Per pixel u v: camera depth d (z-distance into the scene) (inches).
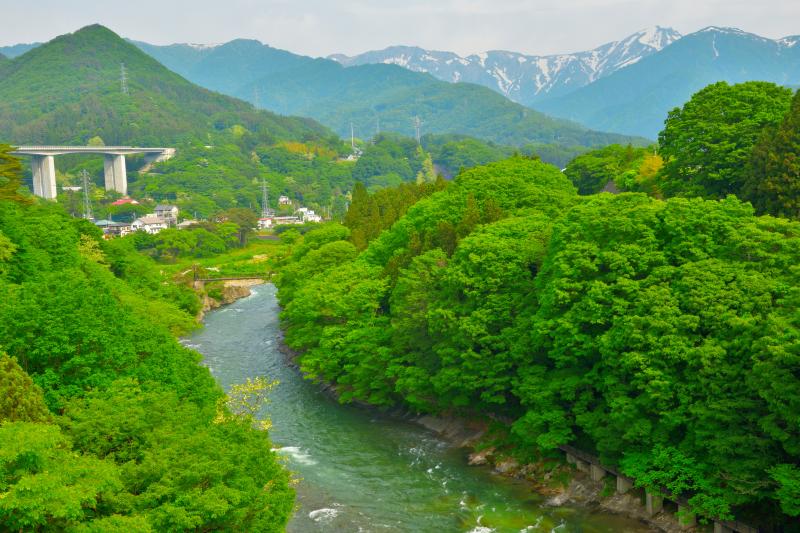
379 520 2057.1
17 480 1008.2
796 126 2509.8
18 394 1293.1
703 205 2124.8
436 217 3548.2
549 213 3282.5
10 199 3302.2
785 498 1562.5
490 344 2449.6
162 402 1546.5
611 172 5103.3
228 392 3319.4
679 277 1994.3
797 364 1596.9
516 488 2240.4
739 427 1706.4
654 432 1894.7
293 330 4018.2
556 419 2183.8
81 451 1336.1
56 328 1657.2
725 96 3004.4
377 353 2974.9
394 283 3257.9
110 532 1058.7
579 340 2082.9
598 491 2110.0
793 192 2448.3
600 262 2145.7
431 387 2726.4
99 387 1608.0
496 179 3607.3
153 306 3494.1
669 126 3184.1
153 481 1288.1
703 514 1803.6
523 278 2532.0
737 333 1802.4
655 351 1852.9
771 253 1945.1
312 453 2591.0
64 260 3206.2
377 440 2714.1
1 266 2508.6
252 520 1409.9
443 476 2361.0
